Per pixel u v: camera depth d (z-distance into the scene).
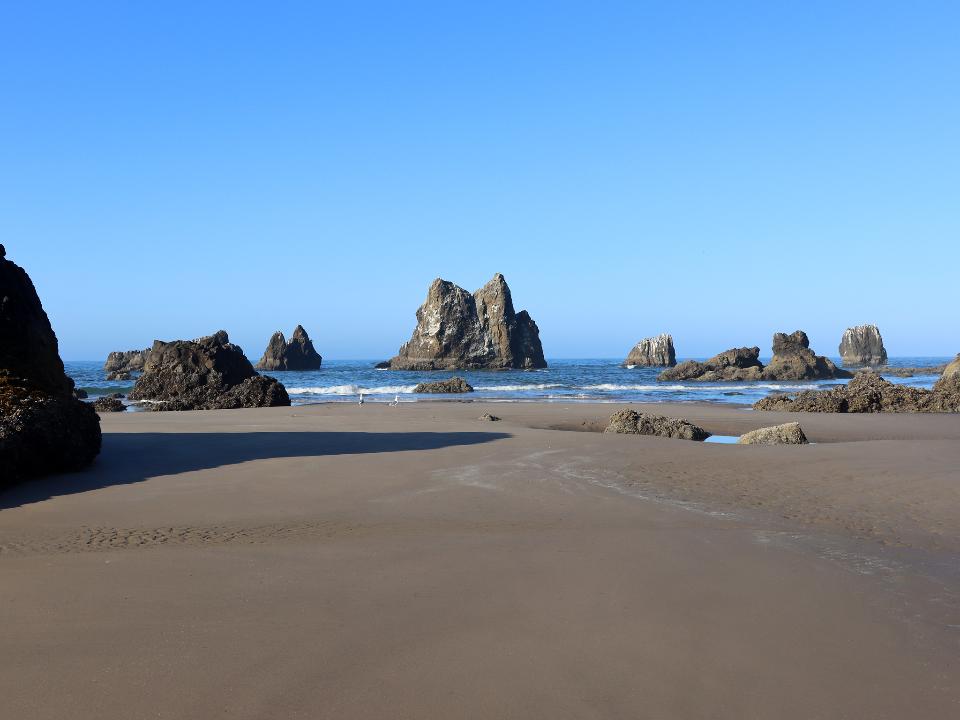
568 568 6.54
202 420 23.23
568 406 31.41
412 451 14.60
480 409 29.25
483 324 122.12
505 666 4.37
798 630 5.04
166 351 43.12
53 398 12.05
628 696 3.99
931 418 25.97
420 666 4.35
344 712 3.78
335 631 4.92
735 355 89.81
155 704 3.83
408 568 6.53
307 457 13.58
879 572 6.59
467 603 5.54
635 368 133.12
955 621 5.29
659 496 10.48
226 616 5.21
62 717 3.68
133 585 5.95
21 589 5.83
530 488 10.89
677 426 20.42
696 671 4.33
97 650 4.55
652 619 5.21
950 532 8.42
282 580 6.12
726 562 6.82
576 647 4.67
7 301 12.89
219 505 9.53
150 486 10.77
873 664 4.48
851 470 12.69
